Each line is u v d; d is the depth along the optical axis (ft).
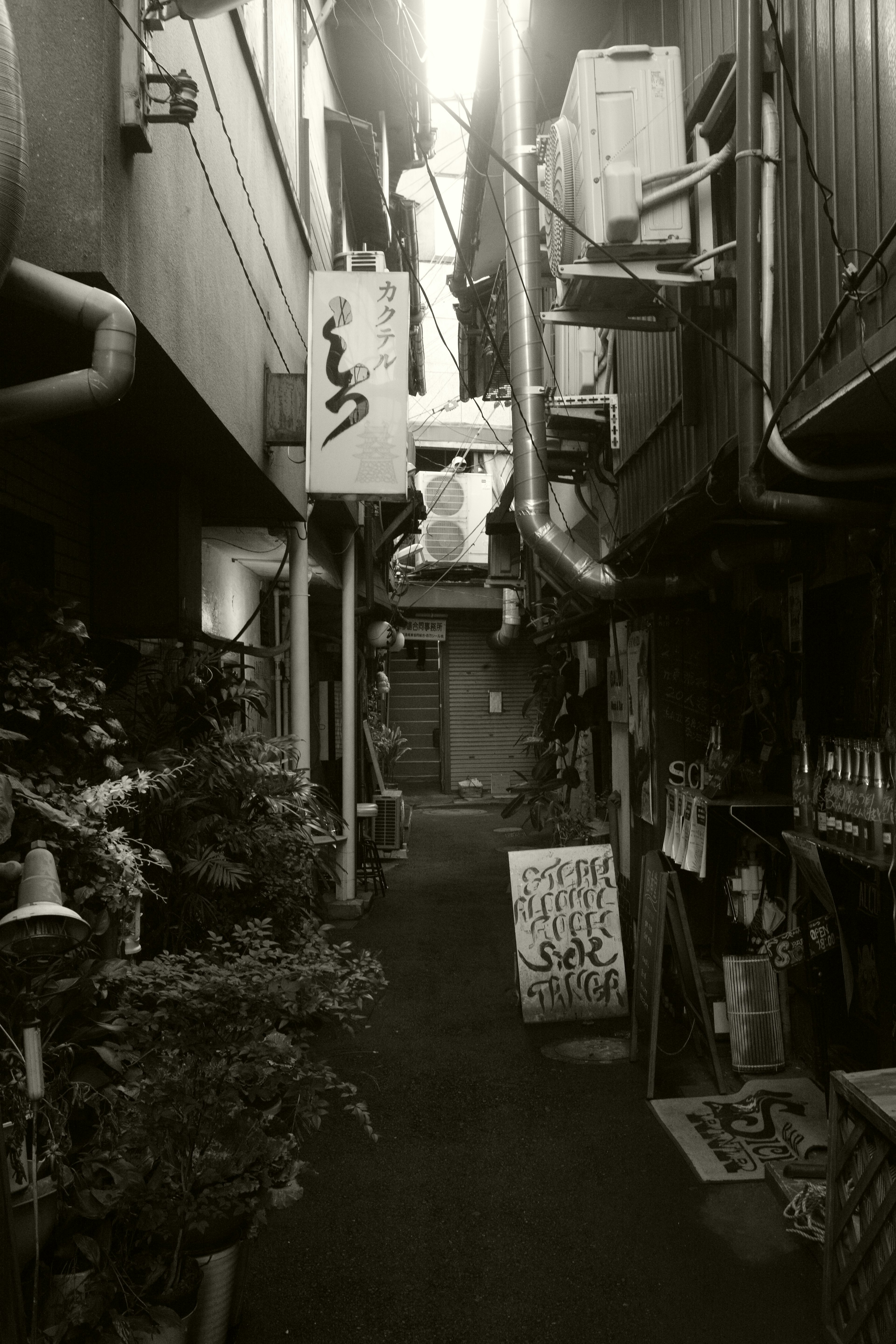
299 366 27.22
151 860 12.94
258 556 31.65
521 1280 13.41
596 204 16.25
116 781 12.60
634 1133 18.03
